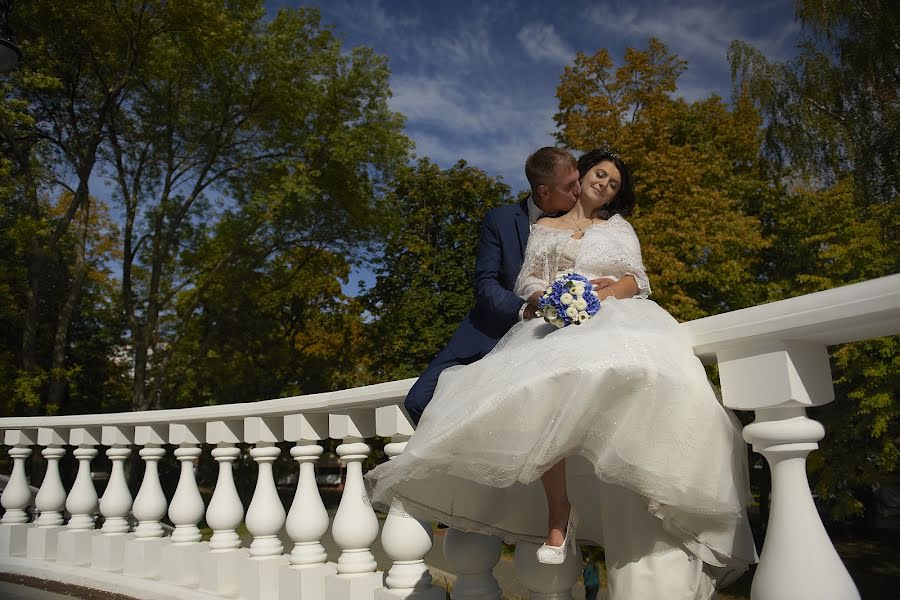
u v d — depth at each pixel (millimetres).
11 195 17328
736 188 18922
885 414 11633
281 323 27672
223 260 20859
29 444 5781
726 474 1850
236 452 4309
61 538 5168
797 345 1810
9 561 5340
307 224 22266
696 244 15547
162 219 20188
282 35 19906
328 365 26406
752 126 20062
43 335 21312
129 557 4660
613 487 2094
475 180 24906
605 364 1838
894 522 15953
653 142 17953
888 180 14688
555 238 2572
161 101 20047
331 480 28141
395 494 2316
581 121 18188
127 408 23953
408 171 24734
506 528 2506
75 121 19172
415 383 2740
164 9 18094
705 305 16953
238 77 20062
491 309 2600
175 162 21047
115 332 23609
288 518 3707
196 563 4234
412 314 22641
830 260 15836
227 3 19875
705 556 1956
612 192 2738
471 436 1952
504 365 2031
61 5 17203
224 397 24688
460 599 2887
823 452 12742
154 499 4766
